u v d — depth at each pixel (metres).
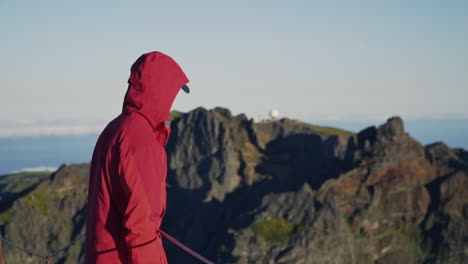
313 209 175.12
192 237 185.25
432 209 190.12
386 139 198.75
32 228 184.62
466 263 179.12
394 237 184.88
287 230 170.25
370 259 178.75
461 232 184.12
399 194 190.75
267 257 163.00
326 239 168.25
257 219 174.00
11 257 172.25
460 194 192.38
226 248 167.38
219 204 194.25
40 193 197.75
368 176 191.12
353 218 183.25
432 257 182.12
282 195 180.50
